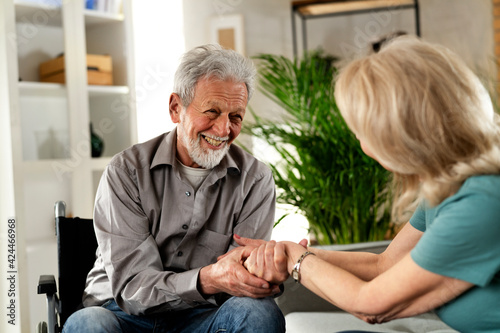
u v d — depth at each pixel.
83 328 1.37
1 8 2.68
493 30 4.83
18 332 2.65
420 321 1.91
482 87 1.09
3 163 2.72
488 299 1.04
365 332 1.37
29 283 2.84
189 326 1.52
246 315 1.34
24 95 2.82
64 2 3.00
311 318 1.96
